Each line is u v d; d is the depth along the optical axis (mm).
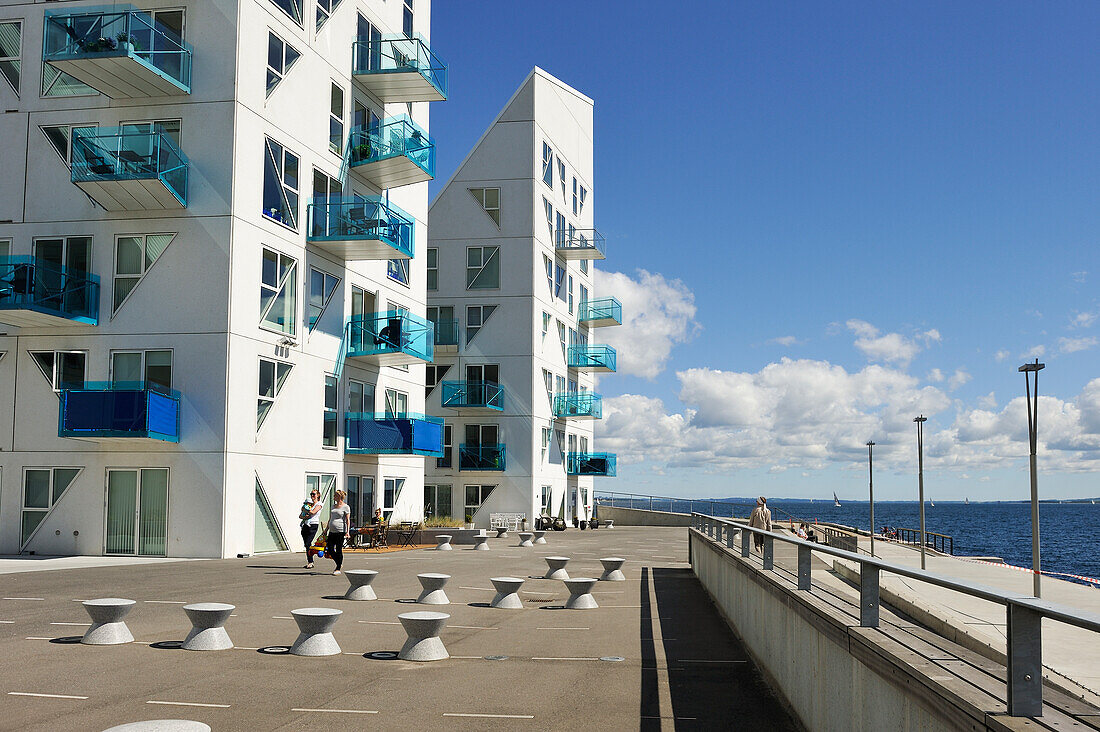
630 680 8875
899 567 4797
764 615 9180
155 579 17359
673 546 33844
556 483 51562
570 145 55531
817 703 6512
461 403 46750
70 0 25031
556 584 18250
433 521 37531
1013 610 3549
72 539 23484
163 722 4672
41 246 24625
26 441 23953
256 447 24500
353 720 7086
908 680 4375
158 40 23516
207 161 23984
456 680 8703
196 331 23547
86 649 9805
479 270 48500
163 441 22953
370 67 31516
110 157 23047
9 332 24359
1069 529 136875
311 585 16719
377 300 32656
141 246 24094
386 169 30828
